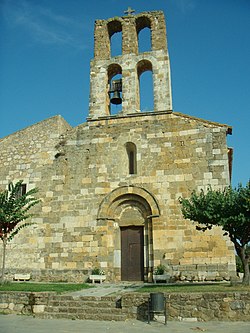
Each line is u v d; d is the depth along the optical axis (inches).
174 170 944.3
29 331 464.1
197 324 509.7
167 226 904.3
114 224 957.8
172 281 861.8
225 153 927.7
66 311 581.0
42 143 1073.5
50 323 523.2
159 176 948.0
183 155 950.4
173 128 978.1
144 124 1001.5
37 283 853.8
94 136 1027.3
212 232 877.2
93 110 1051.3
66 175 1011.9
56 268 940.0
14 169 1066.7
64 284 821.9
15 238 987.3
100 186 978.7
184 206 735.1
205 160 933.8
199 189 915.4
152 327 491.2
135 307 555.8
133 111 1021.2
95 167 998.4
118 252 942.4
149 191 941.2
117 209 968.3
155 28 1088.2
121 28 1152.2
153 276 872.3
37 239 974.4
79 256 935.7
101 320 547.5
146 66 1098.7
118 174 978.1
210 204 687.7
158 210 920.9
